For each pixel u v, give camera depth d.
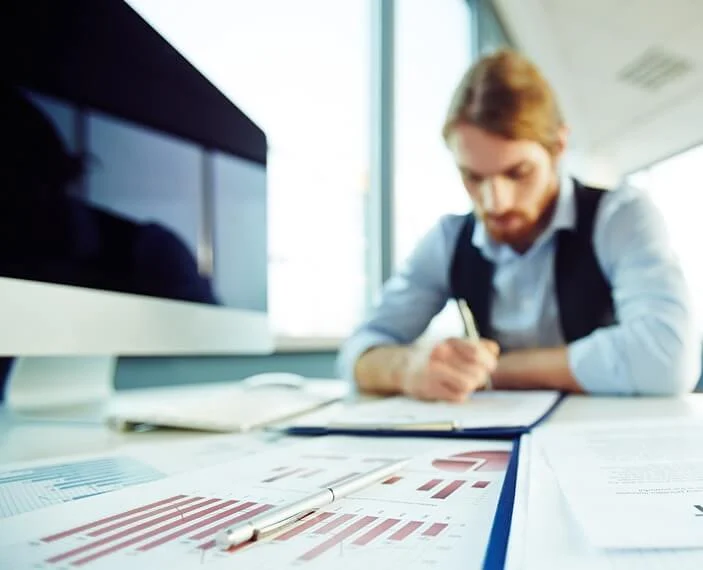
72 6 0.49
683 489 0.21
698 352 0.75
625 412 0.52
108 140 0.54
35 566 0.16
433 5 2.31
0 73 0.41
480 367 0.62
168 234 0.64
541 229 0.91
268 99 1.34
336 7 1.68
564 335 0.91
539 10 2.65
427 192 1.99
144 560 0.16
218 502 0.23
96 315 0.48
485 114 0.81
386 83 1.81
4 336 0.39
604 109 3.51
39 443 0.41
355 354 0.86
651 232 0.84
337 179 1.65
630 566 0.14
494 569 0.15
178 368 1.05
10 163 0.41
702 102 3.28
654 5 2.43
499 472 0.28
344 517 0.21
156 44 0.62
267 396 0.67
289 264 1.42
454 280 1.01
